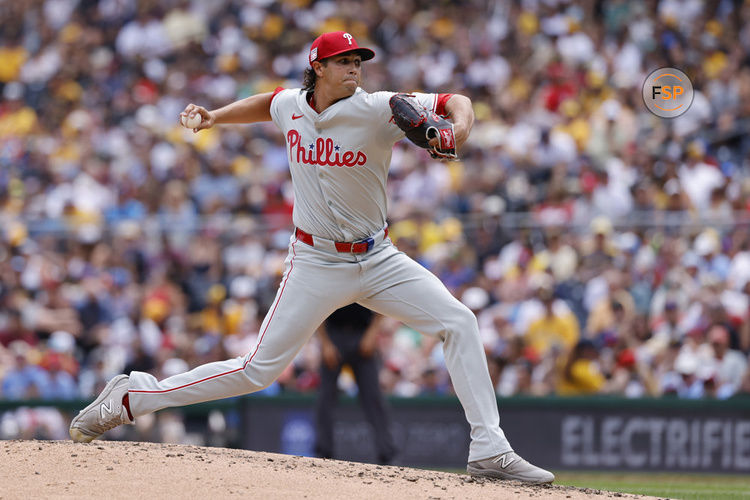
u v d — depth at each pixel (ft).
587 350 125.18
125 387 59.52
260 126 182.91
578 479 106.63
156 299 141.49
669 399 110.83
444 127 52.13
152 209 168.35
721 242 136.77
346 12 217.36
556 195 153.28
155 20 221.87
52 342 135.54
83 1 229.04
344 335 95.86
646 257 136.36
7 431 114.21
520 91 185.98
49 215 170.40
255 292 139.23
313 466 57.82
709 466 109.70
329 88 54.80
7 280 142.31
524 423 111.96
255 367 57.77
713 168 162.09
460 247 143.13
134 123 195.21
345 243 56.95
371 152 55.31
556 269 137.49
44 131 200.75
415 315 57.98
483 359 57.93
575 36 194.59
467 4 211.41
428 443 110.93
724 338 123.03
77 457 54.95
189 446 61.98
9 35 228.22
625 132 171.53
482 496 52.54
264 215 163.02
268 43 214.07
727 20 196.95
